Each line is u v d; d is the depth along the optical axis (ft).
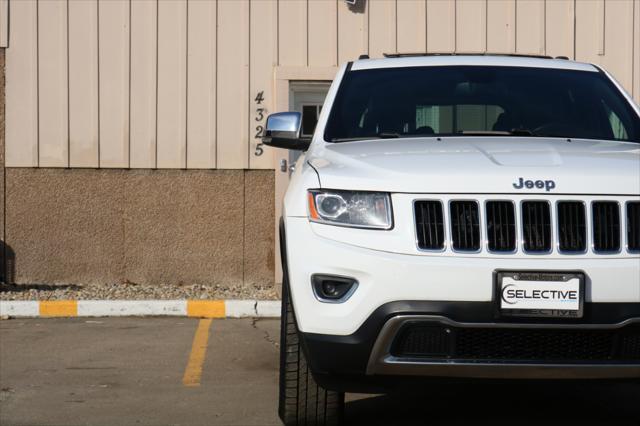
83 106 33.99
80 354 23.48
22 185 34.06
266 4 34.42
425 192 13.87
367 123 18.02
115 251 34.40
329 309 13.84
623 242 13.64
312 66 34.55
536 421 17.13
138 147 34.19
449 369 13.46
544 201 13.75
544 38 35.37
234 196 34.50
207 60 34.27
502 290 13.30
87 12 33.91
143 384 20.27
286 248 14.82
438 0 35.01
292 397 15.35
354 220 14.05
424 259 13.51
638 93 35.68
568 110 18.39
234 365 22.29
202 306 29.50
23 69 33.78
